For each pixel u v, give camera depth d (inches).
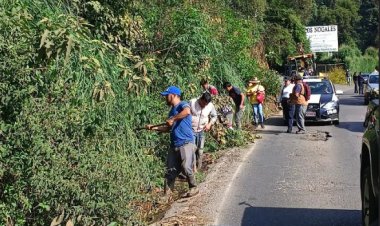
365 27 3267.7
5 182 199.8
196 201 324.8
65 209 204.8
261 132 651.5
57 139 209.9
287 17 1520.7
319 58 2659.9
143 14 493.0
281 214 298.2
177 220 285.9
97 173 215.2
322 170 413.1
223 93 606.9
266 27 1252.5
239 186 361.4
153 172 345.7
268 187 358.6
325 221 284.0
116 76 323.3
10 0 261.3
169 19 504.7
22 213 200.7
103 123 256.5
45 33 202.8
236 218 292.0
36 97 211.9
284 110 731.4
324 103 721.6
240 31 726.5
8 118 203.2
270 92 925.8
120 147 294.7
